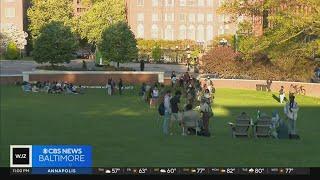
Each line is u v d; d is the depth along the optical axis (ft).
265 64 186.50
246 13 182.29
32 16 396.98
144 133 83.51
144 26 459.73
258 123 78.95
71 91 162.09
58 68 222.07
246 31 187.73
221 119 102.63
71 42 224.94
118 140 76.59
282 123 79.51
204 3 461.78
